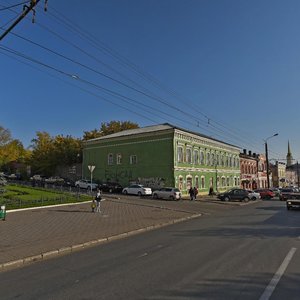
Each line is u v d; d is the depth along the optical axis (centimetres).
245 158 7331
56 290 681
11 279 787
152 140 4659
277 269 815
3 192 2811
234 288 668
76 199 2947
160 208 2722
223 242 1216
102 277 769
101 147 5272
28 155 7500
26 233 1406
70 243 1208
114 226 1669
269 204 3712
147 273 791
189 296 623
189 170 4812
